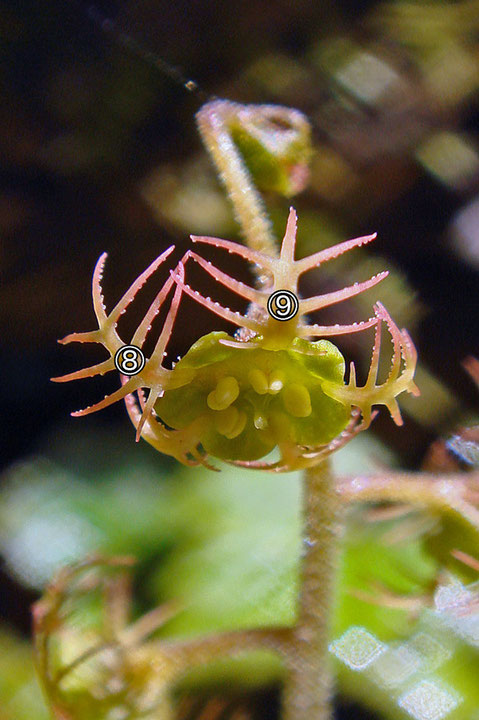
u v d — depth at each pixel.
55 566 0.12
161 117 0.16
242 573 0.10
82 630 0.07
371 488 0.07
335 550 0.07
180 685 0.10
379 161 0.16
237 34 0.17
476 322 0.15
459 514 0.07
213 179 0.16
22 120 0.16
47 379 0.16
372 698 0.09
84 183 0.16
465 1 0.18
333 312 0.15
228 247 0.06
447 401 0.15
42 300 0.15
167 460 0.14
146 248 0.15
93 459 0.14
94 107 0.16
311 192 0.16
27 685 0.10
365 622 0.09
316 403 0.06
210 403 0.06
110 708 0.07
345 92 0.17
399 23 0.18
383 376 0.15
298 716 0.07
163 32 0.17
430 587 0.07
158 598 0.10
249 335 0.06
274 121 0.06
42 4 0.17
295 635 0.07
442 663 0.09
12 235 0.15
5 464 0.15
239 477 0.12
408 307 0.15
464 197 0.16
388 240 0.16
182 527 0.11
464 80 0.17
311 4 0.17
